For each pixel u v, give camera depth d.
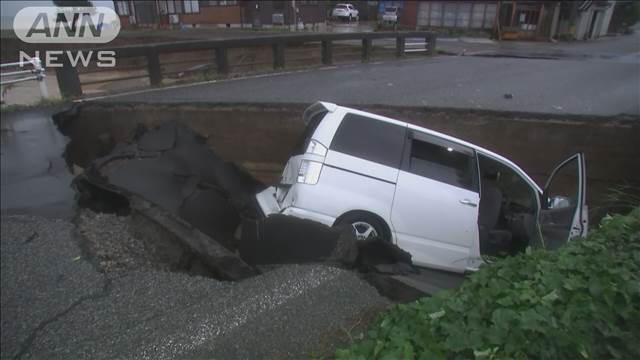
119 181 4.81
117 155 5.37
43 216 4.84
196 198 4.89
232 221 5.07
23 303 3.26
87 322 3.00
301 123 7.96
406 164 4.47
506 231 5.05
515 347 1.79
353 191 4.31
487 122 7.43
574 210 3.93
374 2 34.25
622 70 13.92
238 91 10.07
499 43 25.59
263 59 16.23
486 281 2.38
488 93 9.95
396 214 4.36
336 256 3.63
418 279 3.87
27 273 3.63
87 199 4.98
